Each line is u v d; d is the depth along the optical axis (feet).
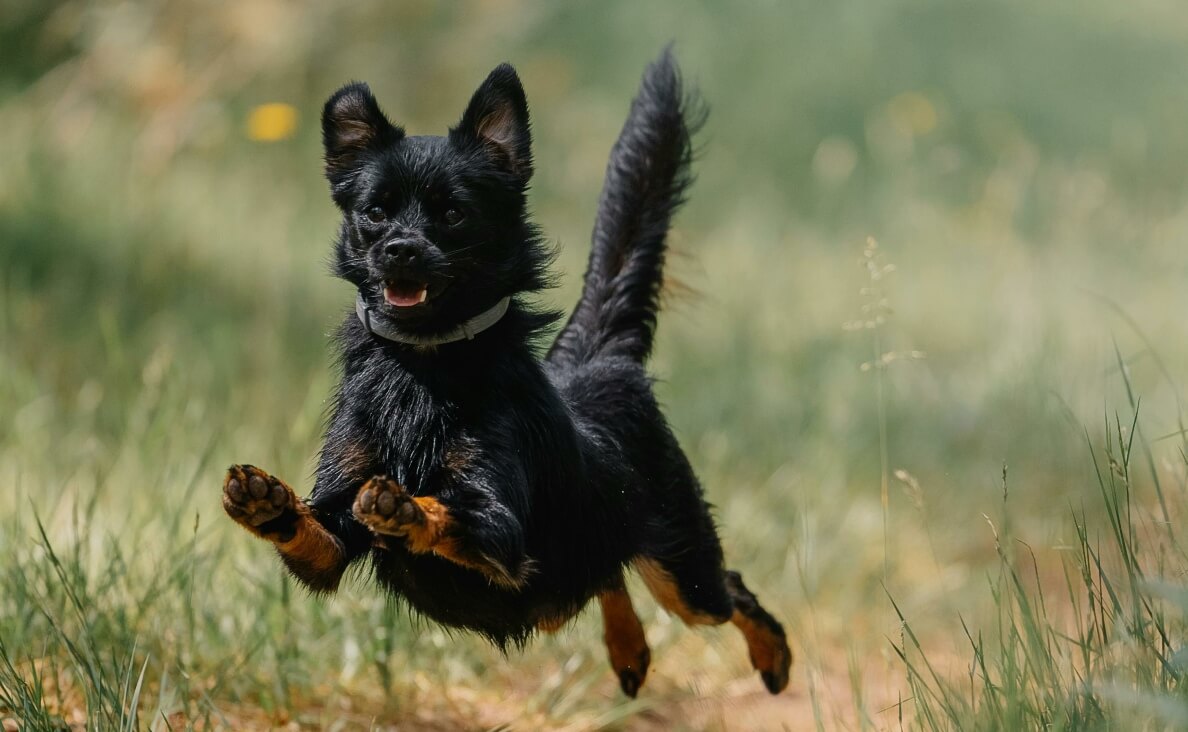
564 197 71.51
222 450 35.22
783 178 79.00
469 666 29.66
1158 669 20.26
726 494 38.55
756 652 29.76
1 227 51.67
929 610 34.14
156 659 25.86
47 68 72.18
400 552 22.02
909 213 71.97
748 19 91.45
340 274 23.06
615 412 26.40
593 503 24.34
